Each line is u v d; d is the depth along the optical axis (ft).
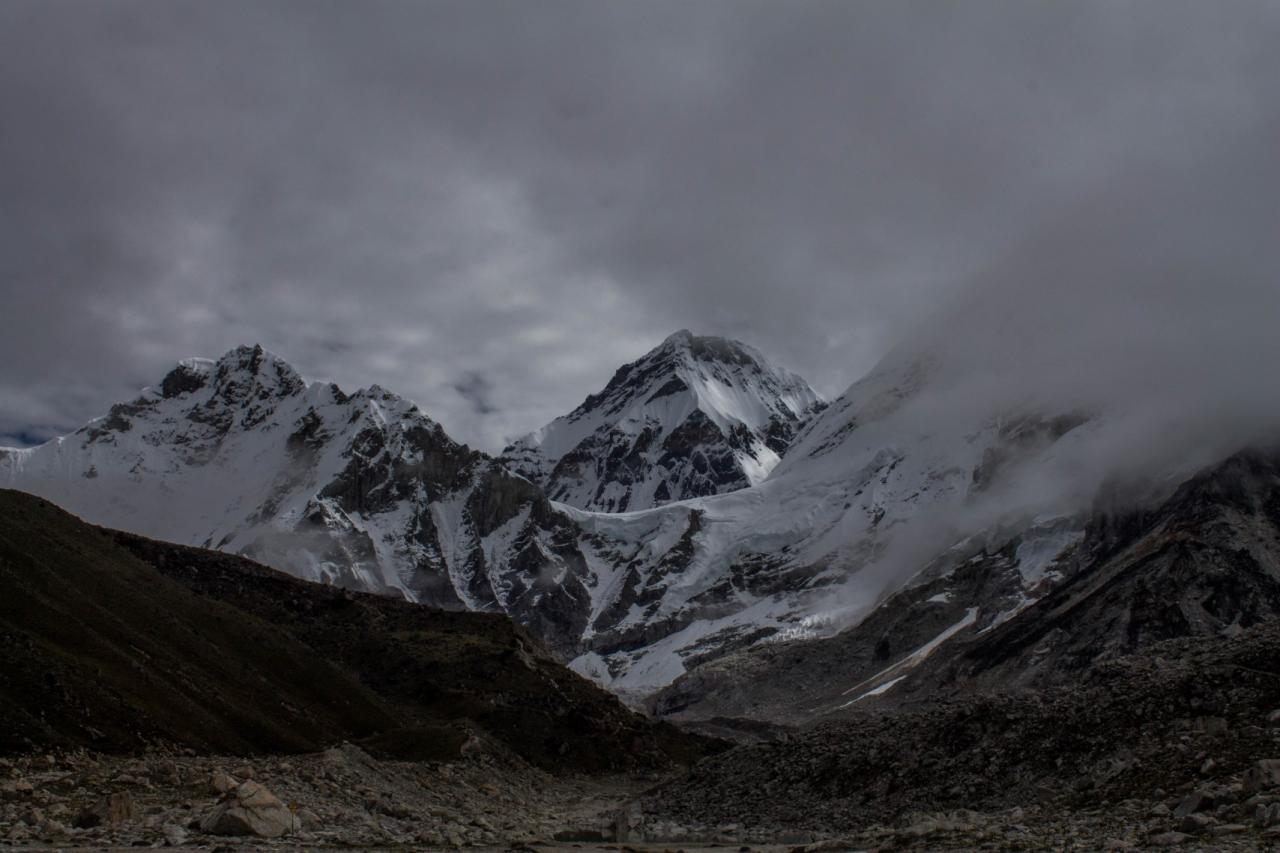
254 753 423.64
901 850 213.66
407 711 629.10
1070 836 206.80
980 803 277.64
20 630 407.23
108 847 203.82
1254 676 268.21
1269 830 182.29
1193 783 228.43
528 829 321.52
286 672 555.28
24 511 548.31
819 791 330.95
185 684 452.35
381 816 295.07
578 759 631.56
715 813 346.95
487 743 554.05
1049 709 299.17
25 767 314.55
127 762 335.67
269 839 229.45
